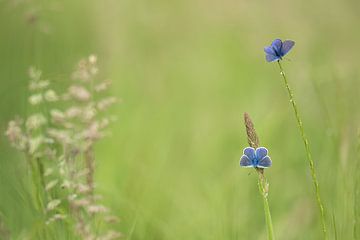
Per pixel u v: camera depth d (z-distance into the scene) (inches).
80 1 363.9
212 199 270.1
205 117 375.9
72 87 192.5
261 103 389.7
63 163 190.4
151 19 415.2
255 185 287.7
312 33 437.7
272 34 452.4
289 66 414.0
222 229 233.6
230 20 462.3
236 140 353.1
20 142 201.2
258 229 264.5
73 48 333.7
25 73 293.1
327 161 279.3
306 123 334.3
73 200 186.9
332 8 453.7
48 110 246.4
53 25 335.3
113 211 242.1
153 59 409.1
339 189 236.4
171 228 248.8
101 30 360.2
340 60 391.9
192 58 432.8
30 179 215.0
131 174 285.3
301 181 291.7
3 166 227.3
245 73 425.7
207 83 415.2
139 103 366.6
